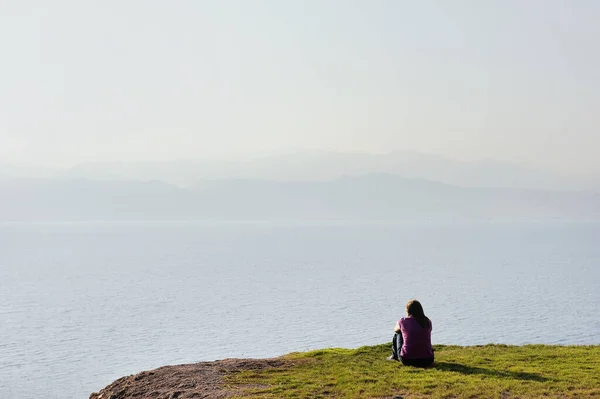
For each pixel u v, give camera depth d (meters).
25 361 106.44
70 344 120.38
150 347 114.31
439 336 121.81
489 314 149.25
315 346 109.75
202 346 113.00
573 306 161.75
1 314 161.38
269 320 141.50
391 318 141.50
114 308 167.62
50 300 186.25
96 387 87.75
